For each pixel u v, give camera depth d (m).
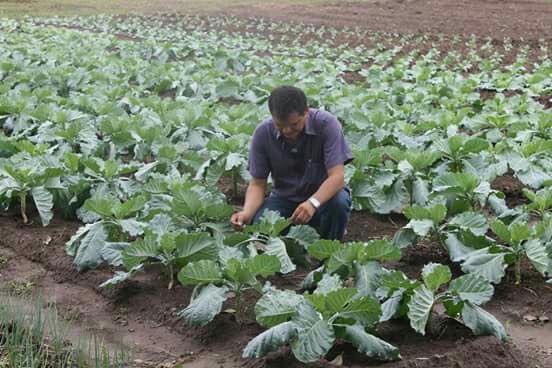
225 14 27.44
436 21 24.38
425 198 7.30
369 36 21.78
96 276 6.30
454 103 11.22
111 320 5.71
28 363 4.61
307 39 21.55
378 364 4.85
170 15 27.45
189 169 8.34
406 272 6.37
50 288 6.27
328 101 11.02
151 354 5.19
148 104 10.69
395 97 11.96
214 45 18.61
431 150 7.97
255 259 5.21
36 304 5.77
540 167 8.12
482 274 5.76
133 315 5.77
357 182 7.22
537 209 6.77
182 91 12.80
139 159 8.95
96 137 9.11
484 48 19.02
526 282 6.09
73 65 15.25
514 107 11.02
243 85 12.67
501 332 5.02
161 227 6.09
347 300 4.73
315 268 6.48
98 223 6.41
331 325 4.73
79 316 5.75
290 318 4.81
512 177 9.00
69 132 8.86
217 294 5.26
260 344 4.61
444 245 6.33
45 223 7.18
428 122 9.28
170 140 9.05
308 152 6.23
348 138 8.73
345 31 22.81
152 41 18.11
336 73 14.46
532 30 22.08
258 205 6.36
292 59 15.83
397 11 26.94
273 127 6.23
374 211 7.32
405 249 6.71
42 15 28.23
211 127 9.47
